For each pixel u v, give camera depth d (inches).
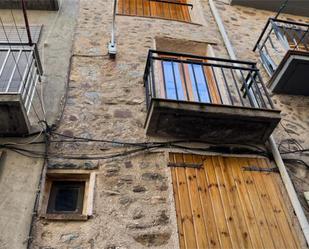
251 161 167.3
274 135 189.6
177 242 132.0
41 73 179.3
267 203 152.3
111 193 142.7
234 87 205.0
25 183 139.2
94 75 196.7
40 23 227.8
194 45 243.0
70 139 159.3
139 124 173.2
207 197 148.9
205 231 137.5
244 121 159.9
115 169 151.4
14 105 140.3
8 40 209.9
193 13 283.6
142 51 223.1
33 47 169.3
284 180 160.6
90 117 172.4
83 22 236.7
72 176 149.3
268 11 304.0
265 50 243.0
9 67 180.4
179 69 192.7
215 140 169.5
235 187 155.3
